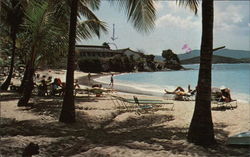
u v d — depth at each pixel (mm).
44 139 7781
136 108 14297
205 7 7207
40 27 12930
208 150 6859
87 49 90312
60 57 15773
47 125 9930
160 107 14953
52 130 9258
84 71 76438
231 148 7066
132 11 9344
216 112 13578
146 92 28422
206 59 7266
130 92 28188
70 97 10484
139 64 98250
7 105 14305
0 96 17969
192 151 6746
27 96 14180
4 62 35312
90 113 12406
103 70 80562
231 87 36094
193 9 8273
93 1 12359
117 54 94125
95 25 15000
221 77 56156
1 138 7762
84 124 10359
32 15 12805
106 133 8930
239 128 9586
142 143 7492
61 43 13859
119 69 86125
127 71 89188
